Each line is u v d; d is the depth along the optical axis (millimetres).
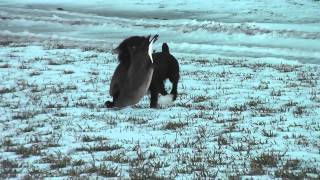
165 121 14625
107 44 38750
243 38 41594
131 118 14992
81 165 10180
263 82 22219
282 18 51438
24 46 34938
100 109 16562
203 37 42531
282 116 15117
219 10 58125
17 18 54000
